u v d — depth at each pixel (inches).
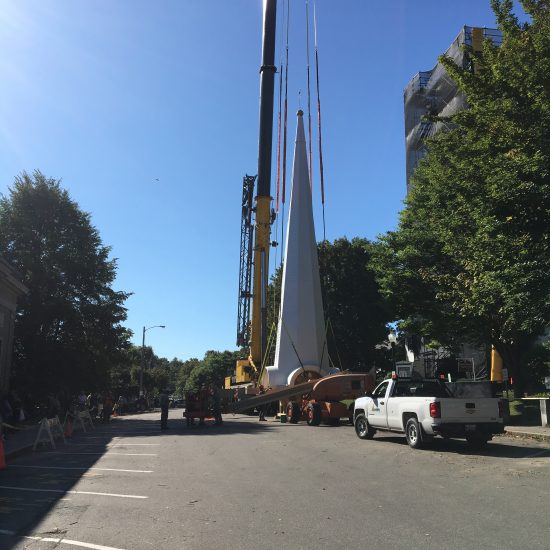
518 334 829.8
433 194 863.7
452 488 347.3
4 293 1072.2
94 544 239.1
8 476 443.5
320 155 1325.0
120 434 855.1
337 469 429.1
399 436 697.0
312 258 1237.7
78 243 1446.9
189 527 264.1
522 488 342.3
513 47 510.9
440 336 1032.8
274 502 315.0
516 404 872.9
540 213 479.8
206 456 528.7
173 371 7396.7
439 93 1909.4
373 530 253.0
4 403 866.8
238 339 2043.6
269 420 1122.0
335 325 1722.4
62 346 1366.9
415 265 950.4
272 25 1433.3
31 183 1439.5
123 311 1505.9
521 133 481.4
